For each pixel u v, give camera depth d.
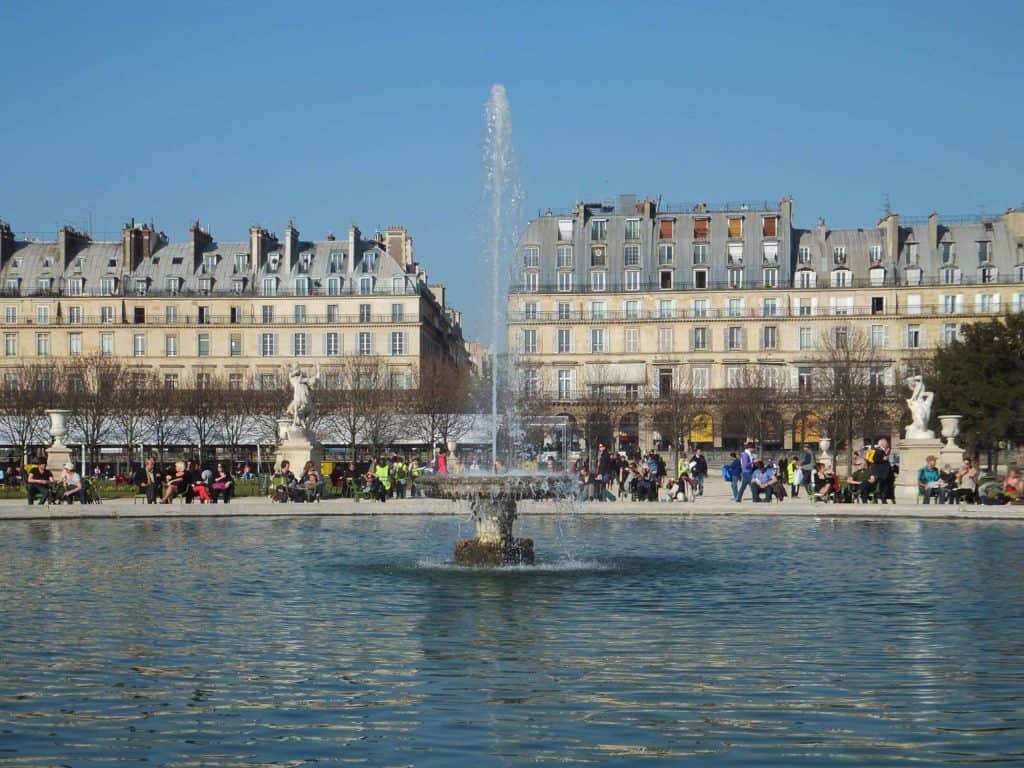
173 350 130.25
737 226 128.62
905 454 50.50
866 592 19.92
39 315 130.75
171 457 99.56
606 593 19.94
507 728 10.96
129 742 10.59
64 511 37.47
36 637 15.59
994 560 24.70
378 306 128.75
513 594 19.83
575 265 130.38
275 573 22.73
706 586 20.81
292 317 129.75
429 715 11.44
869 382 116.81
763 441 117.25
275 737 10.72
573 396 128.38
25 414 92.12
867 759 10.02
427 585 21.03
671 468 110.00
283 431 56.12
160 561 24.84
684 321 127.81
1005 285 123.38
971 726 11.01
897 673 13.26
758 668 13.54
